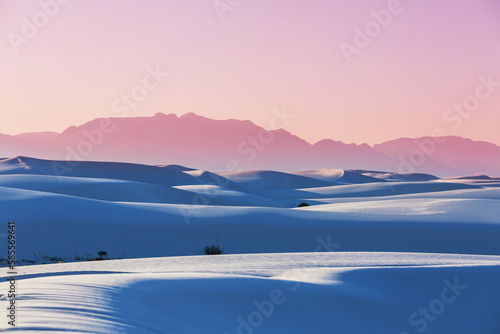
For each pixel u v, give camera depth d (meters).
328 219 54.84
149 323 13.82
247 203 107.69
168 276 20.14
